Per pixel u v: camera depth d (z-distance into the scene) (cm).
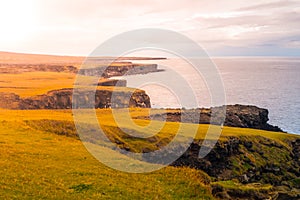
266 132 8606
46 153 3778
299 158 7731
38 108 9462
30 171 3052
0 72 18250
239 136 7219
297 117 16200
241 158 6575
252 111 10894
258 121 10488
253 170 6388
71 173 3177
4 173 2894
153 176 3391
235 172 6019
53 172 3128
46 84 12412
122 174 3344
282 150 7544
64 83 12962
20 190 2586
